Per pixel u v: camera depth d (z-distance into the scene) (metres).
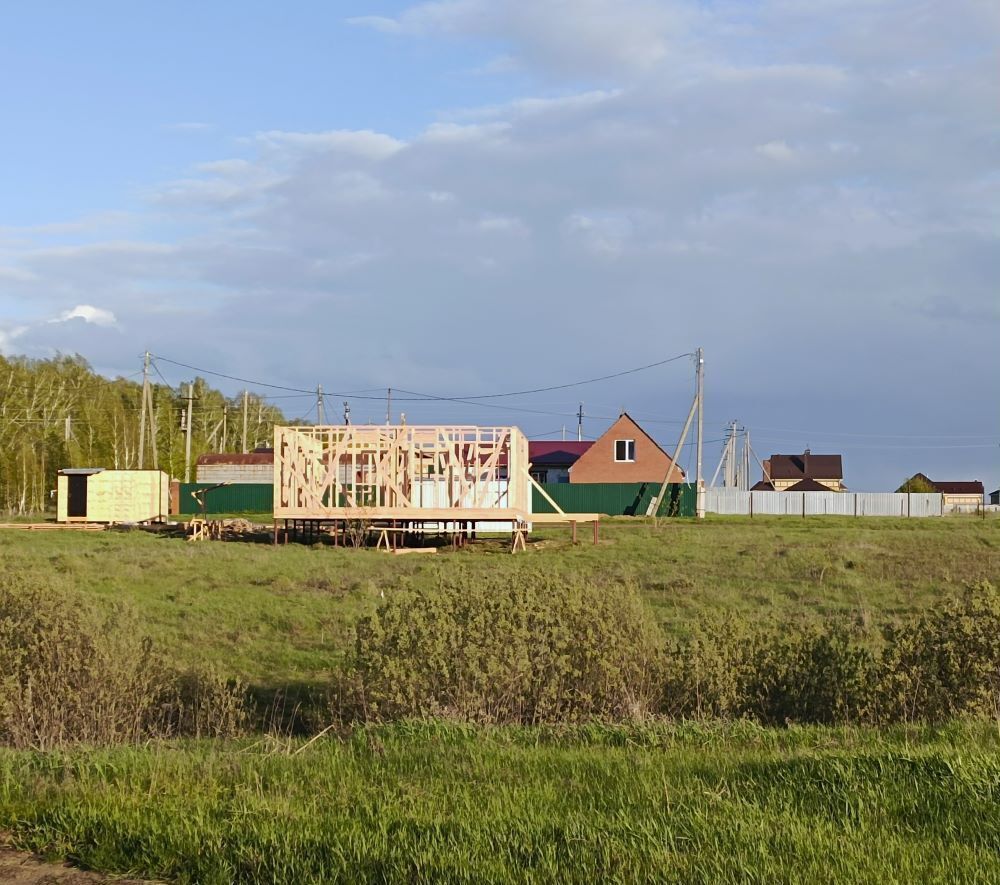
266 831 5.46
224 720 10.20
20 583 10.52
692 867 4.87
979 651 9.54
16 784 6.50
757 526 44.53
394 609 10.02
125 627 10.54
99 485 42.59
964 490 102.62
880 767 6.29
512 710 9.33
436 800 6.02
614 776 6.54
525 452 35.50
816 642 10.17
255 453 74.12
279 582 20.94
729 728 8.45
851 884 4.70
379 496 33.72
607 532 38.53
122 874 5.24
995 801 5.75
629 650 9.86
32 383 77.25
